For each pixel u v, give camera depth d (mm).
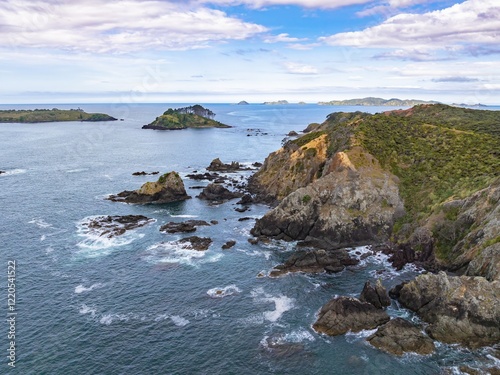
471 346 48562
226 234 88688
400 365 45812
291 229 84750
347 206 84750
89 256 75562
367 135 106188
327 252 74312
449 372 44469
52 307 57656
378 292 58375
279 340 50719
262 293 62656
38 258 74312
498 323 50094
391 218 83938
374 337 50219
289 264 71250
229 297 61406
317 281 66562
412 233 78625
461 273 64438
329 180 88875
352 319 53406
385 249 77812
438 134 106625
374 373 44656
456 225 72250
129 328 53000
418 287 57281
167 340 50594
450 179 87000
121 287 63969
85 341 50062
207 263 73438
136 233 88188
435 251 72188
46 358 46812
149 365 46000
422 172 92312
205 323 54406
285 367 45875
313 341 50500
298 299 60844
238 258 75938
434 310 53906
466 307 51469
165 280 66688
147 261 73875
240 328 53312
